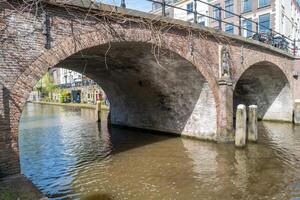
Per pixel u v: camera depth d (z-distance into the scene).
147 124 16.75
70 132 17.39
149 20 9.25
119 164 10.19
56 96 52.53
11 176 6.48
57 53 7.29
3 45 6.45
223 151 11.41
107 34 8.27
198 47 11.26
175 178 8.59
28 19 6.82
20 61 6.70
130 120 17.94
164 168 9.59
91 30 7.94
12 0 6.58
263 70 17.45
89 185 8.20
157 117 16.00
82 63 12.98
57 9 7.31
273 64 16.11
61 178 8.84
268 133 15.26
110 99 19.41
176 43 10.34
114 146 13.12
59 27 7.34
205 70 11.61
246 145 12.30
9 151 6.50
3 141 6.41
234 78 13.04
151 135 15.62
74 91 45.53
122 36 8.62
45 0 6.95
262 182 8.06
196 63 11.18
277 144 12.51
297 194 7.20
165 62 11.61
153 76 13.66
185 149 12.02
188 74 12.16
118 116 19.02
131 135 15.80
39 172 9.44
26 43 6.79
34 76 6.91
